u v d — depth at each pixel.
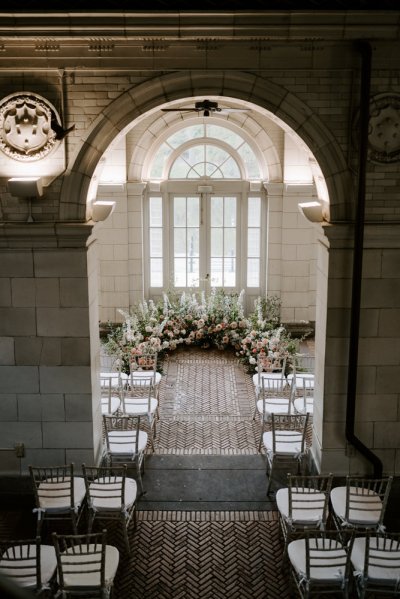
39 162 6.89
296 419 8.63
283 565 6.37
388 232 6.86
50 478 7.16
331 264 7.03
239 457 8.50
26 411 7.43
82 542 6.68
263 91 6.73
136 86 6.72
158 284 13.40
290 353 11.34
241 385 10.92
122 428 8.99
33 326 7.23
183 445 8.82
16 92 6.73
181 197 13.04
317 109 6.76
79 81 6.73
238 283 13.40
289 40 6.48
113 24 6.28
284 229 12.81
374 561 5.70
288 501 6.20
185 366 11.78
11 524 7.08
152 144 12.67
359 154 6.63
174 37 6.40
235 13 6.19
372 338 7.19
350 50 6.55
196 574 6.33
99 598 5.55
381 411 7.38
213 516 7.26
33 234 6.92
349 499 6.27
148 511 7.34
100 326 13.24
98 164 7.00
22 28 6.31
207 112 7.56
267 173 12.71
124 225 12.77
